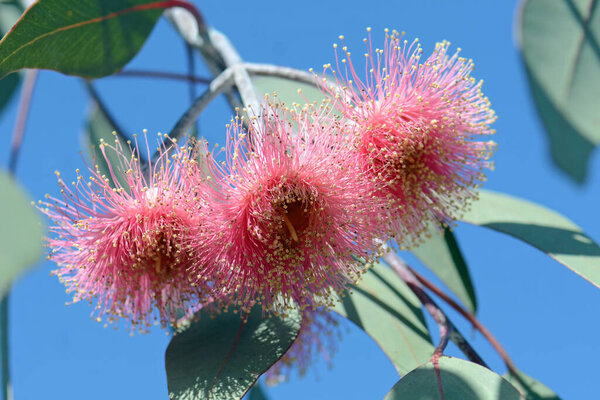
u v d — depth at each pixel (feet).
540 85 1.20
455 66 1.35
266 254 1.27
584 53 1.20
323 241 1.28
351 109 1.32
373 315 1.31
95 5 1.28
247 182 1.28
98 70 1.29
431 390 1.18
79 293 1.28
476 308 1.40
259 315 1.27
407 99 1.34
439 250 1.42
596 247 1.30
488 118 1.35
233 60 1.44
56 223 1.28
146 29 1.31
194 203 1.26
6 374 1.27
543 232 1.33
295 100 1.44
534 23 1.22
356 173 1.29
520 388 1.34
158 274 1.28
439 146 1.33
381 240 1.29
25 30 1.25
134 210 1.28
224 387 1.22
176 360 1.24
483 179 1.35
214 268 1.26
